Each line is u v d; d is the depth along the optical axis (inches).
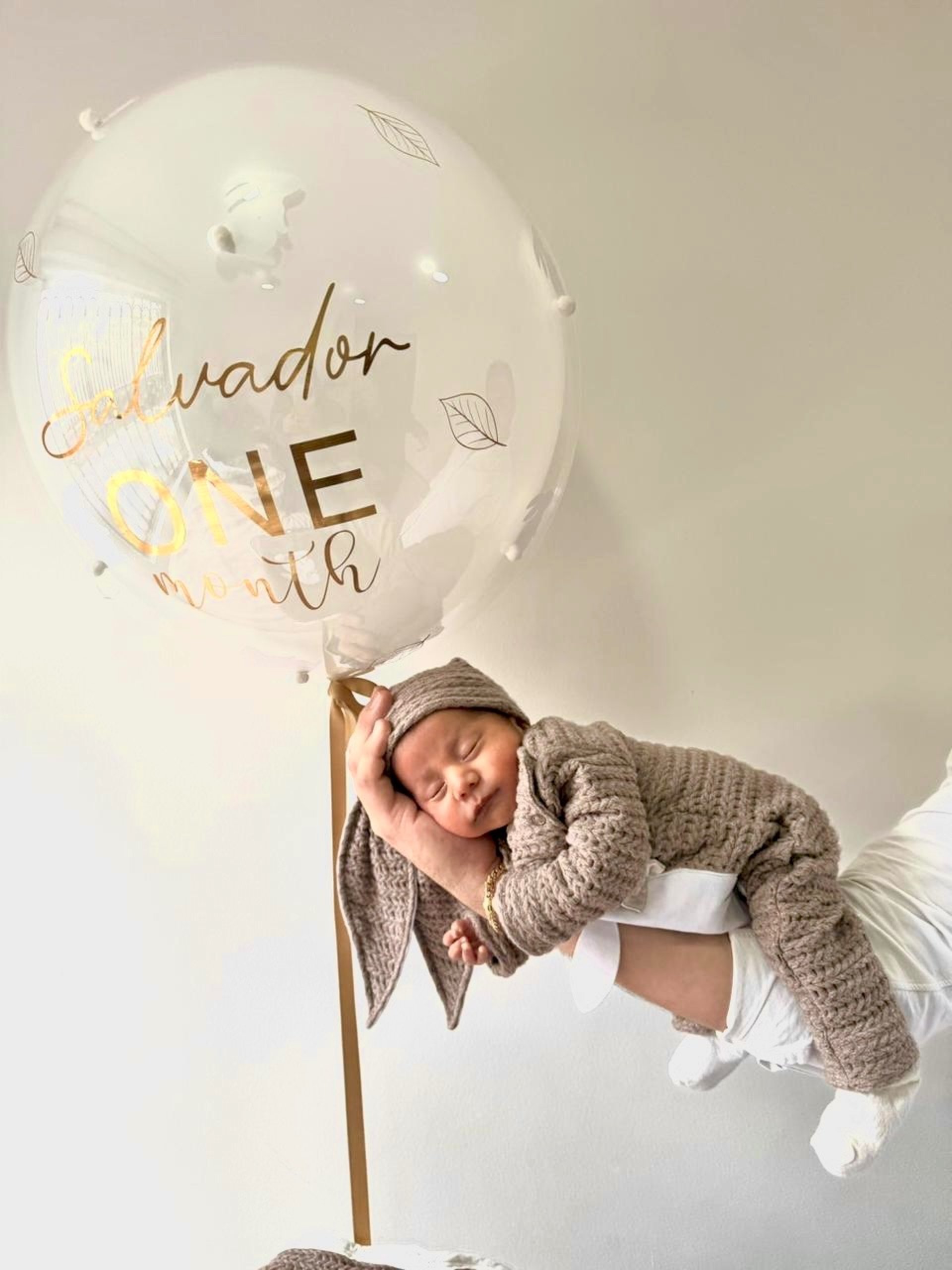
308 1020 46.3
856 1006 32.0
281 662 32.8
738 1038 34.2
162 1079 46.8
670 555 43.3
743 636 43.7
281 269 25.7
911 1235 47.0
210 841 45.4
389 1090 46.9
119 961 46.1
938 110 41.0
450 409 27.1
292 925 45.8
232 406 25.8
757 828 32.9
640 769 34.1
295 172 26.6
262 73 29.5
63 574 43.7
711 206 41.4
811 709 44.1
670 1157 47.1
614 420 42.4
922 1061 46.0
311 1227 47.3
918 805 44.4
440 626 32.9
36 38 40.5
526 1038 46.5
